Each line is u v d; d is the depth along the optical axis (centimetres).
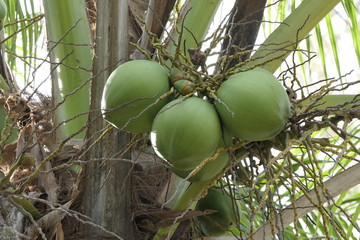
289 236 459
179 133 288
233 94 292
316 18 372
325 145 318
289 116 300
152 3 376
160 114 294
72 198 347
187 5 378
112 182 346
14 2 490
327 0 371
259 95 290
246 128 293
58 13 383
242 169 329
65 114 374
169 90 304
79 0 388
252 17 381
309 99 345
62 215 332
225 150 301
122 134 350
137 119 302
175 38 374
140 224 353
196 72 300
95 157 347
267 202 335
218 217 369
